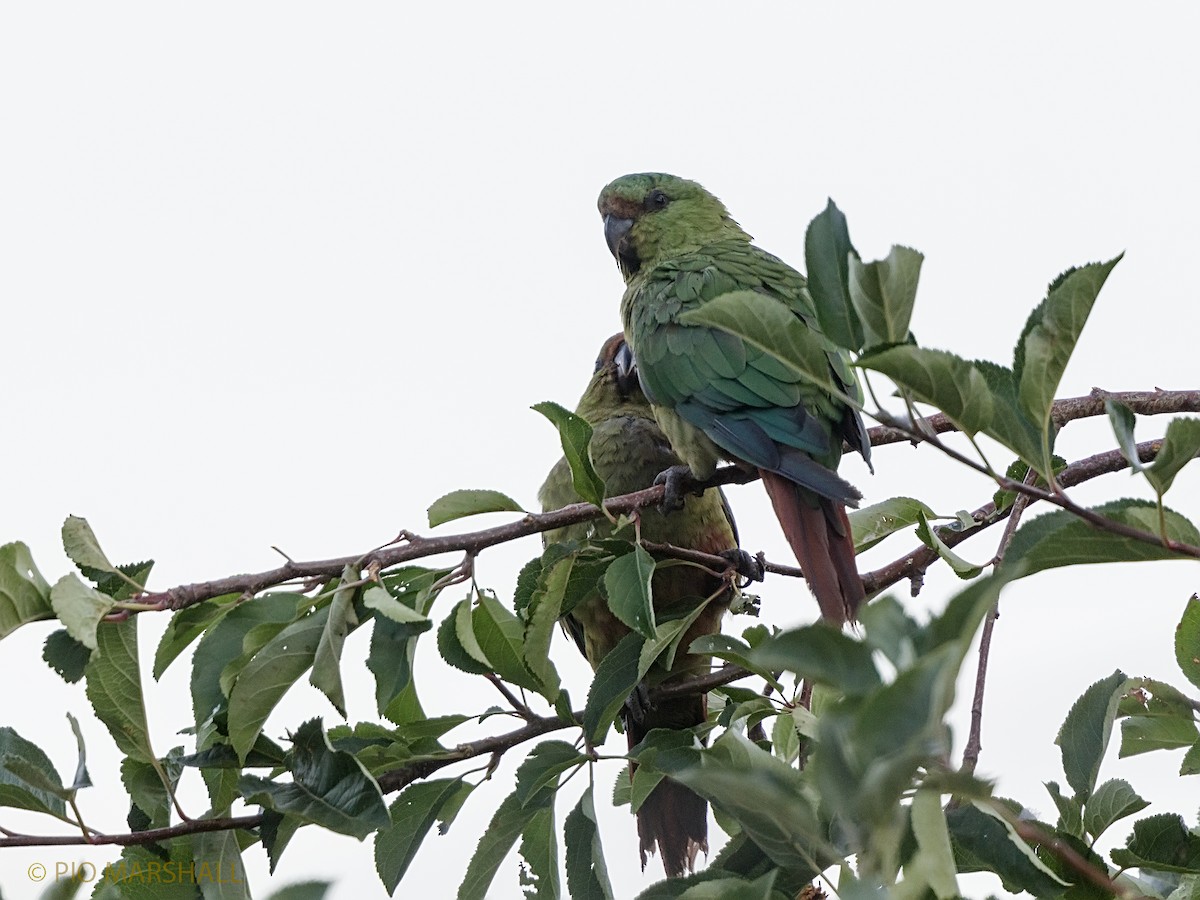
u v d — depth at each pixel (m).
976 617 3.21
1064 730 5.55
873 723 3.02
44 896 4.93
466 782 6.54
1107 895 5.06
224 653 5.72
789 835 4.24
